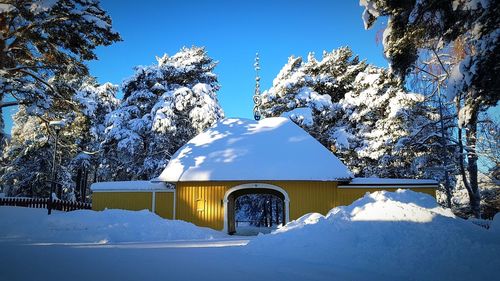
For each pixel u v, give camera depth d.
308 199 21.11
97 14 18.81
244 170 21.09
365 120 34.75
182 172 21.42
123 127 32.84
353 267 6.58
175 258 7.44
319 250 7.61
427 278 5.69
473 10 8.03
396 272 6.09
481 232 7.28
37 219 16.19
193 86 35.44
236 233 23.23
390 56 10.88
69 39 18.75
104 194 22.88
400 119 29.25
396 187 21.44
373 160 33.19
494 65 7.91
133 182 23.19
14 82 18.50
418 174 29.45
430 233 7.06
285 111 38.84
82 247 9.58
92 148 40.66
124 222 15.70
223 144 23.64
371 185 21.42
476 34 7.97
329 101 36.19
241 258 7.52
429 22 9.87
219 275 5.76
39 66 20.17
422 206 8.88
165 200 22.20
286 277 5.71
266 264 6.82
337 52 40.41
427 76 22.14
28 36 18.83
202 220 21.16
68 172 37.84
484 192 27.73
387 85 32.69
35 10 15.95
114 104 43.62
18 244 11.25
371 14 10.49
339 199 21.25
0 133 21.94
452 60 18.81
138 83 34.72
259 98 38.88
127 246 10.12
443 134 24.58
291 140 23.59
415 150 27.84
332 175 20.75
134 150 31.61
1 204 26.27
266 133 24.47
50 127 23.27
